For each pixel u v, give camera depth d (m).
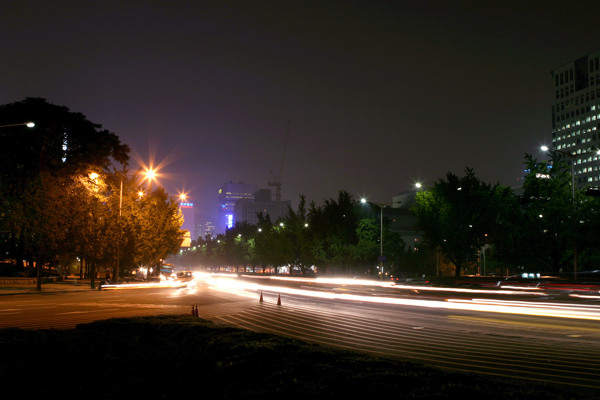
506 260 55.28
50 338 11.88
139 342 11.46
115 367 8.73
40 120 49.81
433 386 6.88
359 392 6.57
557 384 9.40
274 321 20.38
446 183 58.81
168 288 52.81
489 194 56.72
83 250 46.84
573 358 12.25
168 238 75.00
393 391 6.59
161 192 75.38
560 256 52.44
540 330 17.81
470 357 12.34
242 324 19.28
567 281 35.09
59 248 45.41
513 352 13.12
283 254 87.88
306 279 76.81
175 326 13.88
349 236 69.00
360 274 72.81
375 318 21.77
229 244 147.00
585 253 53.47
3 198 48.19
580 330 17.86
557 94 182.00
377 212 72.44
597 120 164.50
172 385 7.53
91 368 8.61
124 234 52.12
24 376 7.85
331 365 8.36
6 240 56.53
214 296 37.81
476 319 21.59
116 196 52.56
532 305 27.36
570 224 49.00
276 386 7.04
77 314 22.83
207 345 10.68
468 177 58.03
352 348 13.70
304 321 20.42
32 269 58.53
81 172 51.03
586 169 166.75
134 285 53.00
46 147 50.50
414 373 7.73
